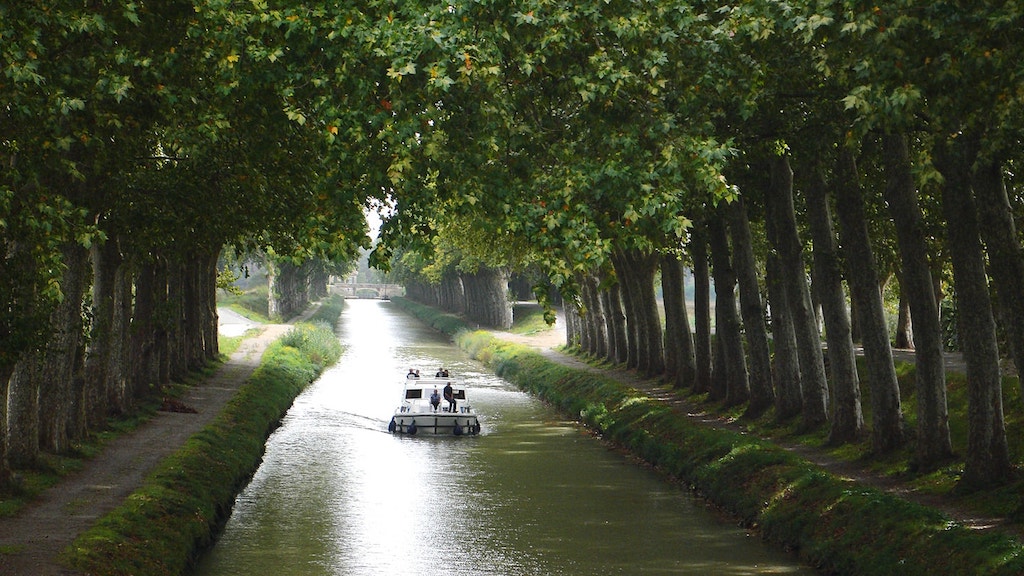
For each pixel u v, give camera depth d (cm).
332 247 2003
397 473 3409
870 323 2798
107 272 3209
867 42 1708
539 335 9681
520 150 2019
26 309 2077
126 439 3219
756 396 3784
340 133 1858
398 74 1731
